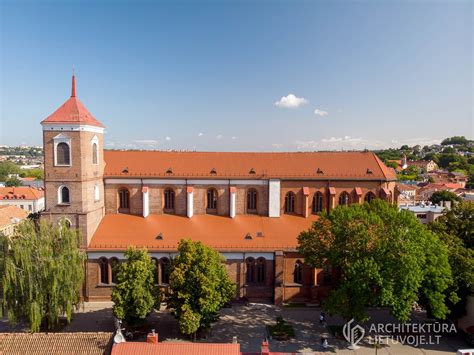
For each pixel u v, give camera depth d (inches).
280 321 1930.4
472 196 5378.9
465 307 1851.6
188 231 2322.8
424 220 3841.0
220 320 1983.3
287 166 2608.3
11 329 1888.5
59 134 2116.1
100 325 1900.8
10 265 1631.4
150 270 1770.4
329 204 2544.3
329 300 1670.8
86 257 2021.4
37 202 5521.7
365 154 2719.0
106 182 2468.0
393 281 1540.4
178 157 2625.5
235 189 2522.1
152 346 1343.5
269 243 2235.5
